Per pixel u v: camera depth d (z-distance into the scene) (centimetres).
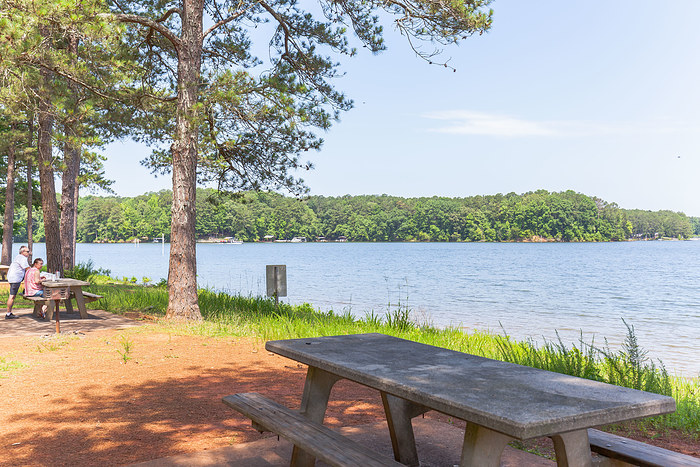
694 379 796
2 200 3612
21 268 1200
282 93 1175
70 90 1310
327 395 389
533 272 5556
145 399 555
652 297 3041
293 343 402
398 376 292
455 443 423
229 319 1148
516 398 247
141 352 811
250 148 1520
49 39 1090
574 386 271
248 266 6334
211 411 512
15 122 2166
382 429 457
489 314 2080
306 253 11975
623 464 282
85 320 1166
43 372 675
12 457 389
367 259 8750
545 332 1608
